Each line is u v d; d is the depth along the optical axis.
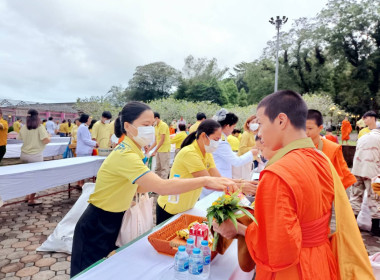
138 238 1.54
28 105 28.66
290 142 0.92
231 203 1.10
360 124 14.36
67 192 5.26
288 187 0.77
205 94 48.25
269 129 0.94
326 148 2.34
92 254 1.57
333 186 0.92
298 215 0.79
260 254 0.83
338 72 32.97
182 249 1.12
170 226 1.64
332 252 0.93
